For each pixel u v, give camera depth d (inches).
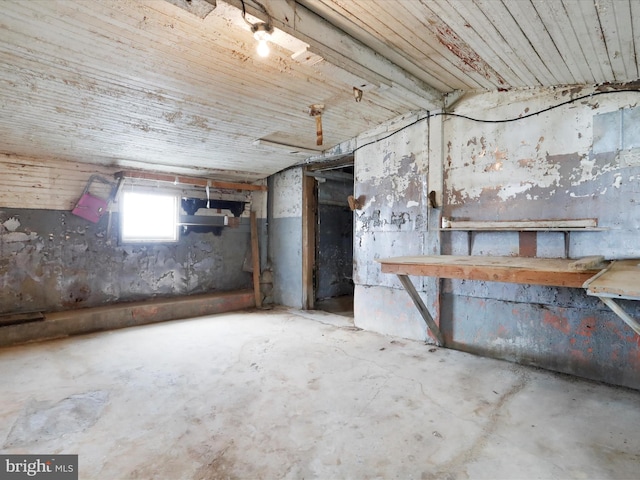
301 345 140.0
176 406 90.7
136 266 186.4
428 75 120.2
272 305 221.5
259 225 231.9
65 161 163.3
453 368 115.2
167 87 112.1
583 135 107.8
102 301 175.8
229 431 79.4
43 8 76.0
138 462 68.9
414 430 79.2
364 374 110.7
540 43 88.1
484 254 128.9
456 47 98.0
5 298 151.4
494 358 124.7
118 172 173.0
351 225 271.6
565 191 111.2
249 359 124.4
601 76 100.7
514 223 119.3
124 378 108.1
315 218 217.2
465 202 133.3
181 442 75.3
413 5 80.4
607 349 103.5
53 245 161.9
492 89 126.3
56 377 108.7
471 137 131.6
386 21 89.4
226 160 185.5
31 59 93.4
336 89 124.2
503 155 124.0
